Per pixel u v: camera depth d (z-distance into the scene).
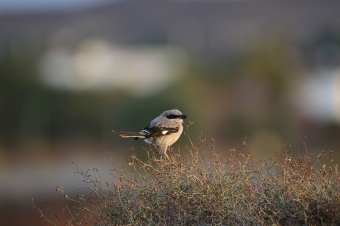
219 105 32.03
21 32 59.78
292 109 34.31
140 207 6.37
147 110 27.25
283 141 31.19
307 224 6.12
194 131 26.38
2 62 34.16
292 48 44.94
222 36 68.00
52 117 32.41
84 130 32.09
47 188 21.33
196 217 6.25
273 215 6.12
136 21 74.19
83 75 40.44
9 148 31.42
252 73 34.59
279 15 76.31
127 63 45.59
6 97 32.44
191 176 6.58
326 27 69.06
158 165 6.77
